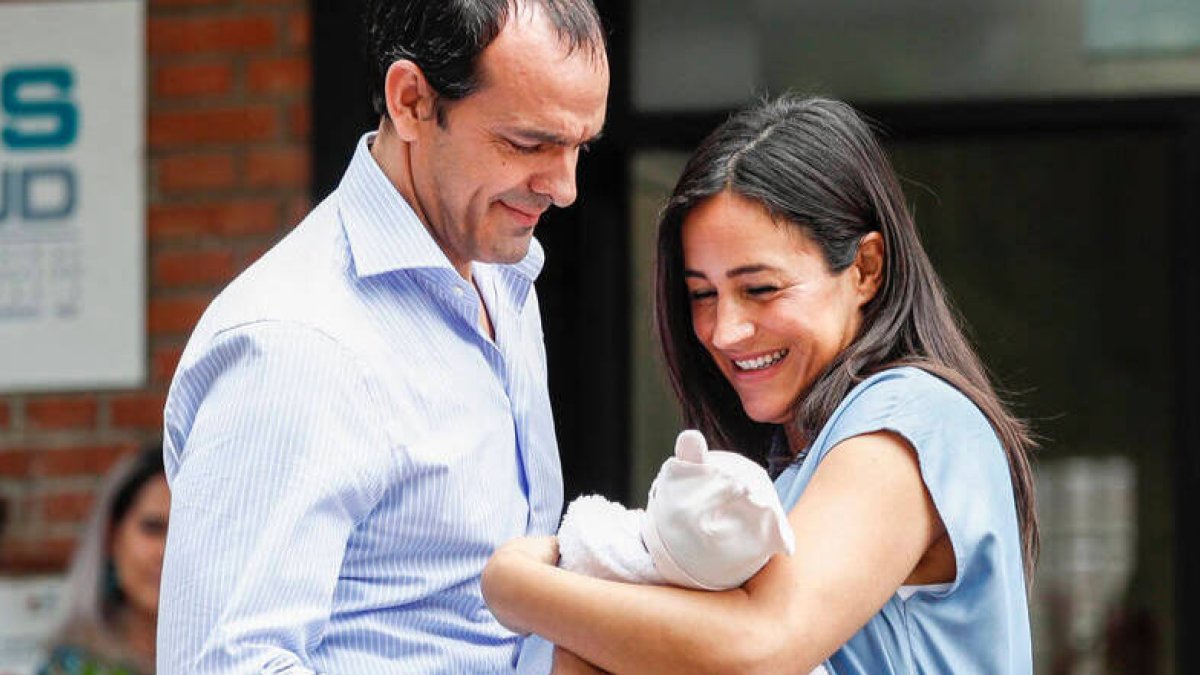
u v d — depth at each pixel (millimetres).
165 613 9836
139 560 18047
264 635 9531
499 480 10594
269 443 9734
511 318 11117
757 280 9898
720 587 9047
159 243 18953
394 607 10195
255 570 9594
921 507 9430
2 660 18500
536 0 9961
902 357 10148
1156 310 20828
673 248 10461
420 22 10039
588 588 9172
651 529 9094
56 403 18938
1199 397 19359
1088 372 21078
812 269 9945
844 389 9898
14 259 18969
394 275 10328
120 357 18938
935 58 19297
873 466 9430
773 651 8938
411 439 10109
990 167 20531
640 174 19891
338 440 9828
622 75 19594
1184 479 19391
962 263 20734
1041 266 20750
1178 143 19203
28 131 19016
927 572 9594
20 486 18906
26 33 19047
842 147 10070
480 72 9898
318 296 10117
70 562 18812
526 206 10203
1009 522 9758
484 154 10016
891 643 9539
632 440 20062
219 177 18953
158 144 18969
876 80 19359
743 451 10977
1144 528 20969
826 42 19406
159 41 19016
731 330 9914
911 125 19328
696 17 19578
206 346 10023
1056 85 19172
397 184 10461
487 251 10328
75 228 18969
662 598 9039
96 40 19031
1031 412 21375
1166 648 20547
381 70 10336
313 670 9898
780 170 9898
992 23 19234
